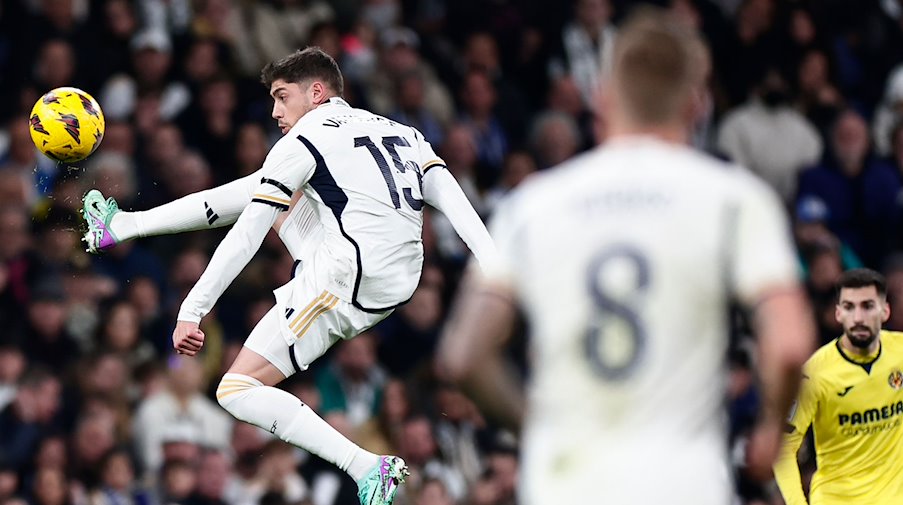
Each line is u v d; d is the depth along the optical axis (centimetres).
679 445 1098
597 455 1106
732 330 1165
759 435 1119
